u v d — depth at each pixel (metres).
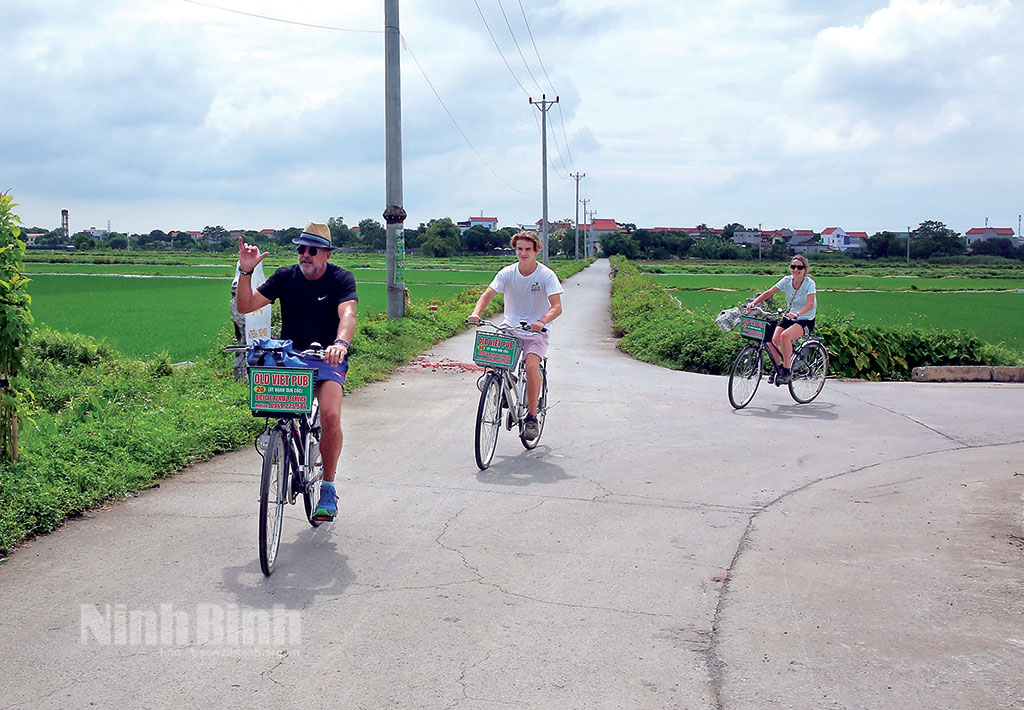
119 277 60.91
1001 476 7.69
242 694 3.76
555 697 3.77
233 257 113.88
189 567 5.23
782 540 5.92
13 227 6.74
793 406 11.30
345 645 4.24
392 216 19.73
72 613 4.56
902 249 153.12
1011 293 58.44
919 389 12.99
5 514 5.67
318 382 5.66
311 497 6.02
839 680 3.94
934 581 5.16
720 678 3.96
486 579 5.14
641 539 5.91
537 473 7.65
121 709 3.62
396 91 19.16
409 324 18.69
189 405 9.21
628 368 14.77
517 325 8.16
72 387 10.87
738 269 107.56
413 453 8.30
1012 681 3.93
